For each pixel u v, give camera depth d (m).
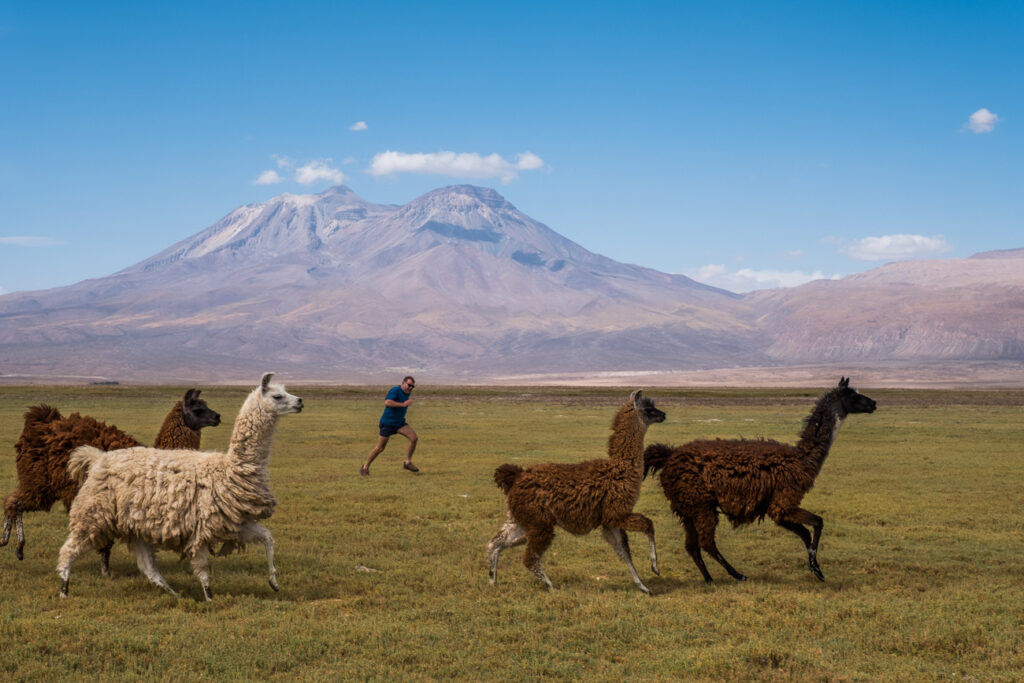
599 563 12.12
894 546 13.30
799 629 8.88
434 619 9.16
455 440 30.89
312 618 9.10
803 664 7.87
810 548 11.14
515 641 8.48
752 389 104.19
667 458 11.55
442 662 7.88
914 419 43.69
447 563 11.88
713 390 98.19
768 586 10.76
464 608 9.55
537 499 10.51
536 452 26.67
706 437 31.06
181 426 12.63
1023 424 39.91
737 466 11.05
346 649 8.12
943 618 9.22
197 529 9.55
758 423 38.69
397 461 24.25
